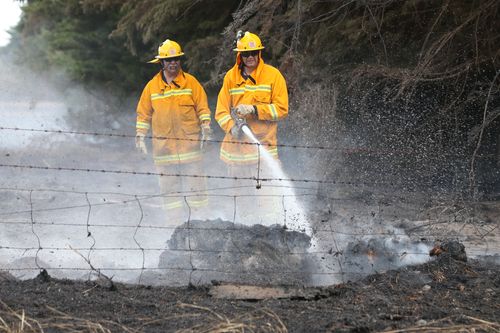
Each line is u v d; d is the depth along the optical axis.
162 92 9.25
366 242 7.36
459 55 11.00
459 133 11.14
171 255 7.05
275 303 5.69
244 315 5.35
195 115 9.40
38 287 6.04
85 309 5.52
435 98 11.45
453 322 5.25
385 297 5.83
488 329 5.09
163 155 9.31
